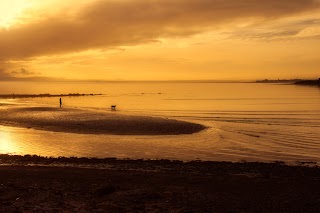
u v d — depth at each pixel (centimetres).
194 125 4534
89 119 5125
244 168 2198
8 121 5153
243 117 6019
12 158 2520
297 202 1470
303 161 2577
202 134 3888
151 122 4753
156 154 2819
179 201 1481
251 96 15150
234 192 1625
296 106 8906
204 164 2320
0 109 7206
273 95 15812
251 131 4181
